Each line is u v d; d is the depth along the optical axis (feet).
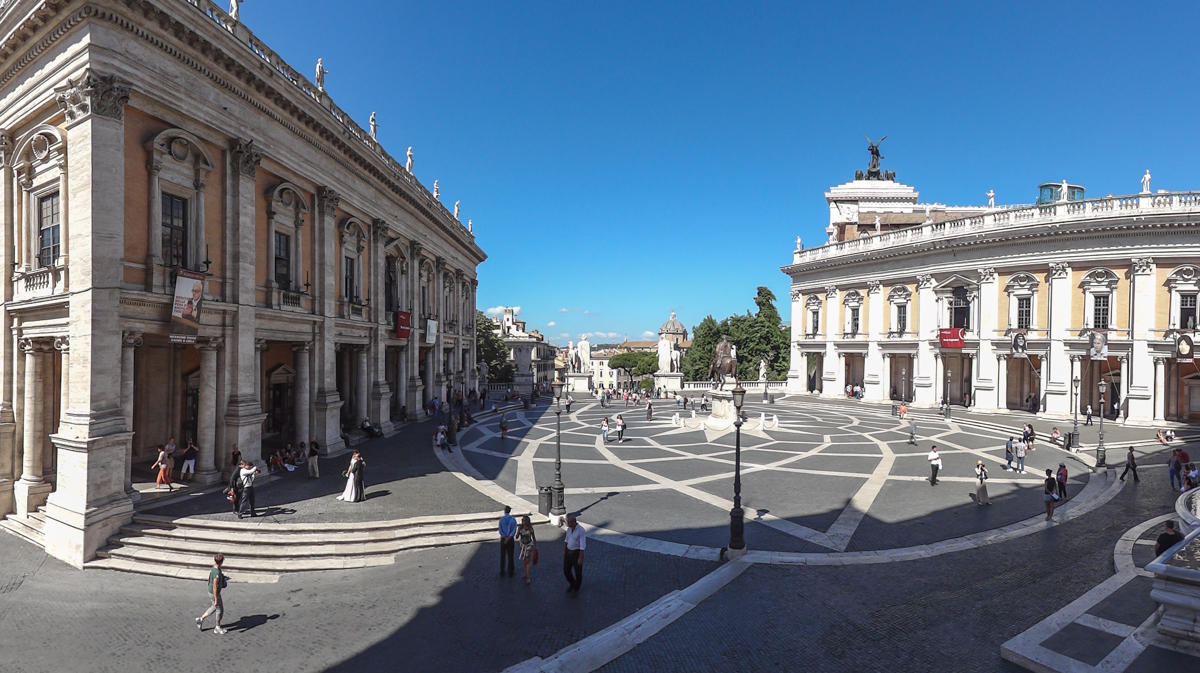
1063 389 142.92
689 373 265.75
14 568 49.88
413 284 130.93
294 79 81.30
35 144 61.00
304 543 52.24
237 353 69.82
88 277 53.26
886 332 184.96
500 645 36.14
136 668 34.06
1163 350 129.49
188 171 64.59
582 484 75.87
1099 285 138.41
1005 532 57.88
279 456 78.18
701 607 41.01
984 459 95.04
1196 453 99.25
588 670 33.14
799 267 214.07
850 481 78.59
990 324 155.84
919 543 54.65
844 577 46.42
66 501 53.31
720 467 87.45
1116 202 136.77
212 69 65.36
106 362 54.19
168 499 62.08
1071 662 32.24
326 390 89.45
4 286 65.67
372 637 37.29
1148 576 45.44
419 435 112.06
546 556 51.16
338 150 92.17
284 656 35.14
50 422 65.05
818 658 34.19
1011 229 149.18
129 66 56.08
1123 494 73.00
